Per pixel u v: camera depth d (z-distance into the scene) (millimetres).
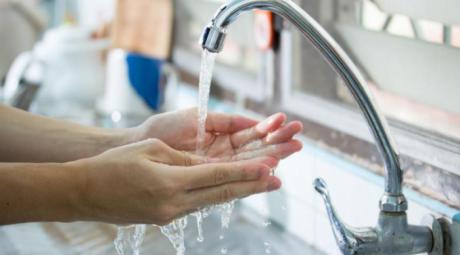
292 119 1486
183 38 1922
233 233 1488
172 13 1942
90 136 1251
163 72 1967
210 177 923
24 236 1518
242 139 1168
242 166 932
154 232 1516
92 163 956
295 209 1427
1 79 2201
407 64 1189
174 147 1222
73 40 2104
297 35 1446
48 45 2111
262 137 1143
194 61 1875
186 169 929
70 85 2096
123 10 1947
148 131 1222
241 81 1658
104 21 2172
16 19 2244
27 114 1283
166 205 938
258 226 1499
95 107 2070
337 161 1323
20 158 1256
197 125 1208
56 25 2648
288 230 1456
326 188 1021
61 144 1249
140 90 1978
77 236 1512
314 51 1416
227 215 1126
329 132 1375
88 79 2109
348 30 1319
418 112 1177
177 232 1123
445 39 1109
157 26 1938
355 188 1266
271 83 1546
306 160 1388
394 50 1215
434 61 1134
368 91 959
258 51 1596
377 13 1244
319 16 1376
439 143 1132
